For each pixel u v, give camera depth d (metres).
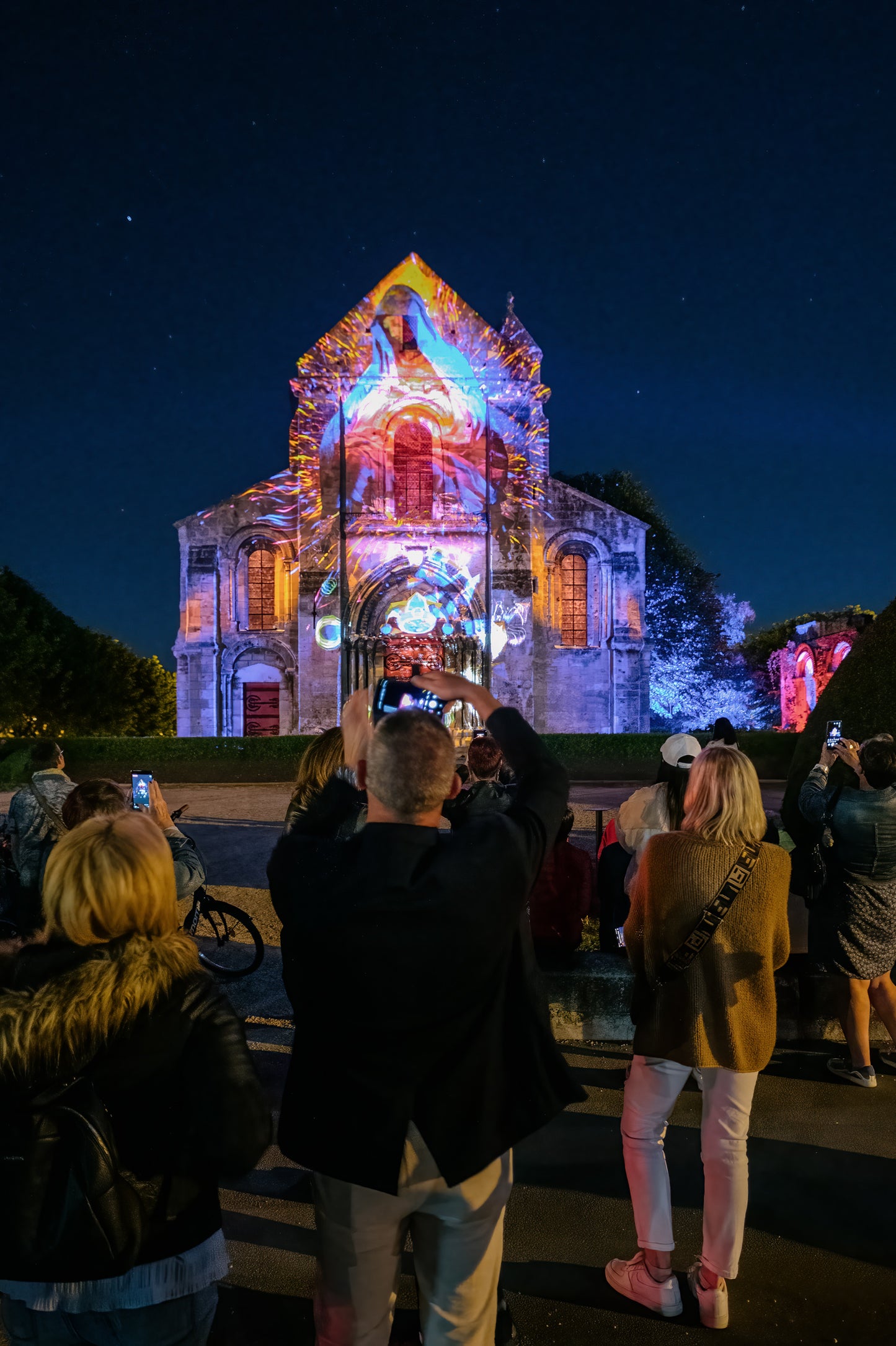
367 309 32.19
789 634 52.75
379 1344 2.20
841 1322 3.15
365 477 31.70
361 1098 2.04
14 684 37.19
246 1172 1.98
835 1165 4.21
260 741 29.69
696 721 43.88
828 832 5.03
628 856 5.97
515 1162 4.29
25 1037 1.79
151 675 56.00
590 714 31.66
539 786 2.35
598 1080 5.24
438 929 2.00
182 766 29.62
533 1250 3.60
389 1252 2.16
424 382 31.95
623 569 31.83
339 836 2.65
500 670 30.81
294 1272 3.44
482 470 31.72
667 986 3.22
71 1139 1.81
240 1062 2.00
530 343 32.22
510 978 2.29
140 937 1.96
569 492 32.06
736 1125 3.14
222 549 31.69
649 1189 3.24
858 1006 5.04
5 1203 1.81
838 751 5.16
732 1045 3.08
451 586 31.45
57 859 1.99
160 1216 1.95
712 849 3.18
